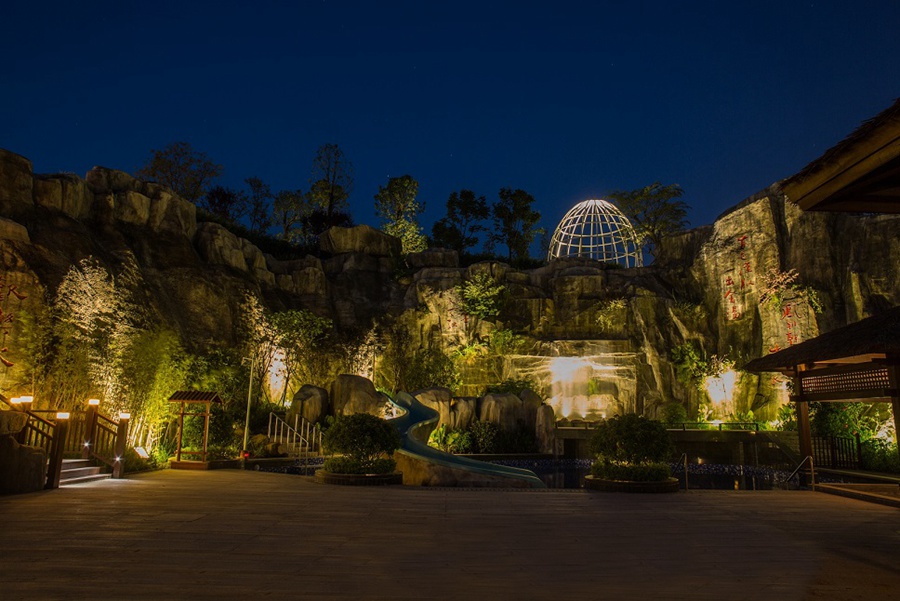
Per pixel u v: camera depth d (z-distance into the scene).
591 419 31.58
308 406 25.47
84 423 13.99
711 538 7.08
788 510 9.43
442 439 25.61
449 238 47.31
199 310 27.91
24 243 21.20
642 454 12.29
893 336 11.63
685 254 36.41
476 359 33.47
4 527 7.14
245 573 5.15
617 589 4.87
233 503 9.48
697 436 25.09
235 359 25.80
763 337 29.72
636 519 8.41
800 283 29.05
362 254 37.56
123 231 27.25
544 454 25.80
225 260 30.80
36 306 19.67
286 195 46.38
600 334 34.28
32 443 12.55
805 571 5.54
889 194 4.62
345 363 32.41
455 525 7.77
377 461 13.45
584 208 44.22
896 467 17.72
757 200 32.06
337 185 45.72
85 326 19.17
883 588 4.98
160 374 17.66
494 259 43.09
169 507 8.94
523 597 4.59
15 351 17.75
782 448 22.81
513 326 34.84
